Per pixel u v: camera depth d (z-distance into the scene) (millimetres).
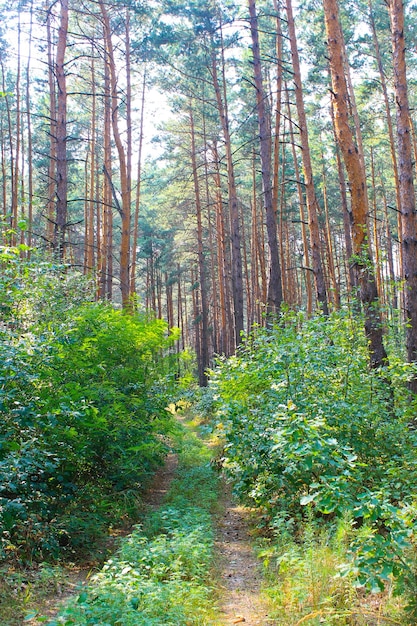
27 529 5816
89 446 7602
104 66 22500
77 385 6770
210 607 4781
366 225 10242
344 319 8805
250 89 26188
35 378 5367
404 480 5887
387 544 3916
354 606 4398
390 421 7211
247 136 27562
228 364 9039
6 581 4871
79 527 6598
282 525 6117
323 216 32469
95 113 26953
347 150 10375
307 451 4766
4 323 6574
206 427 7996
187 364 24766
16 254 6168
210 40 21734
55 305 8500
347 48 23922
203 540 6328
